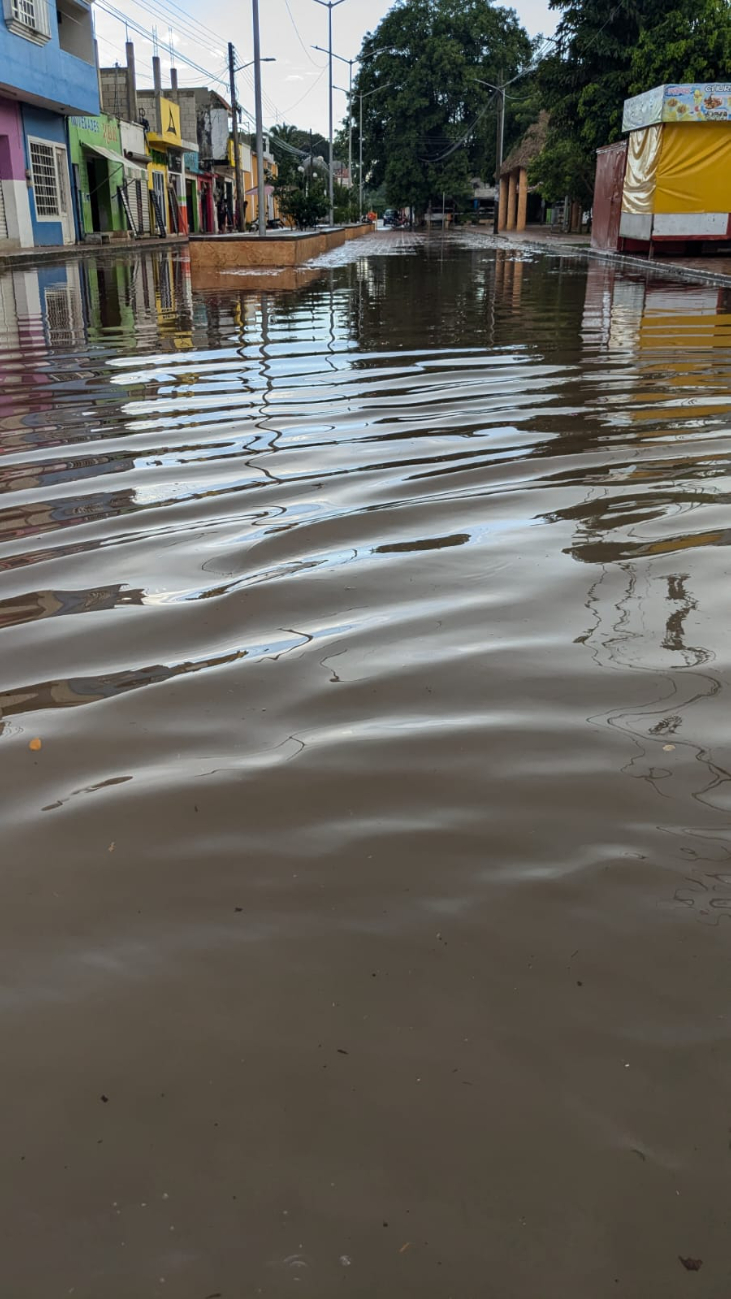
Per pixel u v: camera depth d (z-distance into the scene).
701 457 4.55
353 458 4.66
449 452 4.74
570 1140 1.22
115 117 36.06
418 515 3.73
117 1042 1.38
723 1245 1.10
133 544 3.50
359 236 49.12
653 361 7.64
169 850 1.79
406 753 2.08
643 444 4.84
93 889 1.70
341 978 1.49
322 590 3.00
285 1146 1.22
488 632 2.68
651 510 3.74
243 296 14.37
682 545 3.34
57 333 10.27
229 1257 1.10
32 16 25.20
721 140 19.92
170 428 5.48
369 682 2.40
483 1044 1.36
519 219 53.72
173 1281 1.08
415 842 1.80
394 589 2.99
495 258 24.83
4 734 2.21
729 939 1.55
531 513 3.73
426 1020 1.41
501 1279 1.07
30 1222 1.14
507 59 63.53
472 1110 1.27
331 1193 1.17
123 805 1.93
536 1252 1.10
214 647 2.63
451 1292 1.06
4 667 2.55
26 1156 1.22
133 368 7.78
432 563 3.21
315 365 7.72
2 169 26.20
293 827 1.85
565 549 3.32
